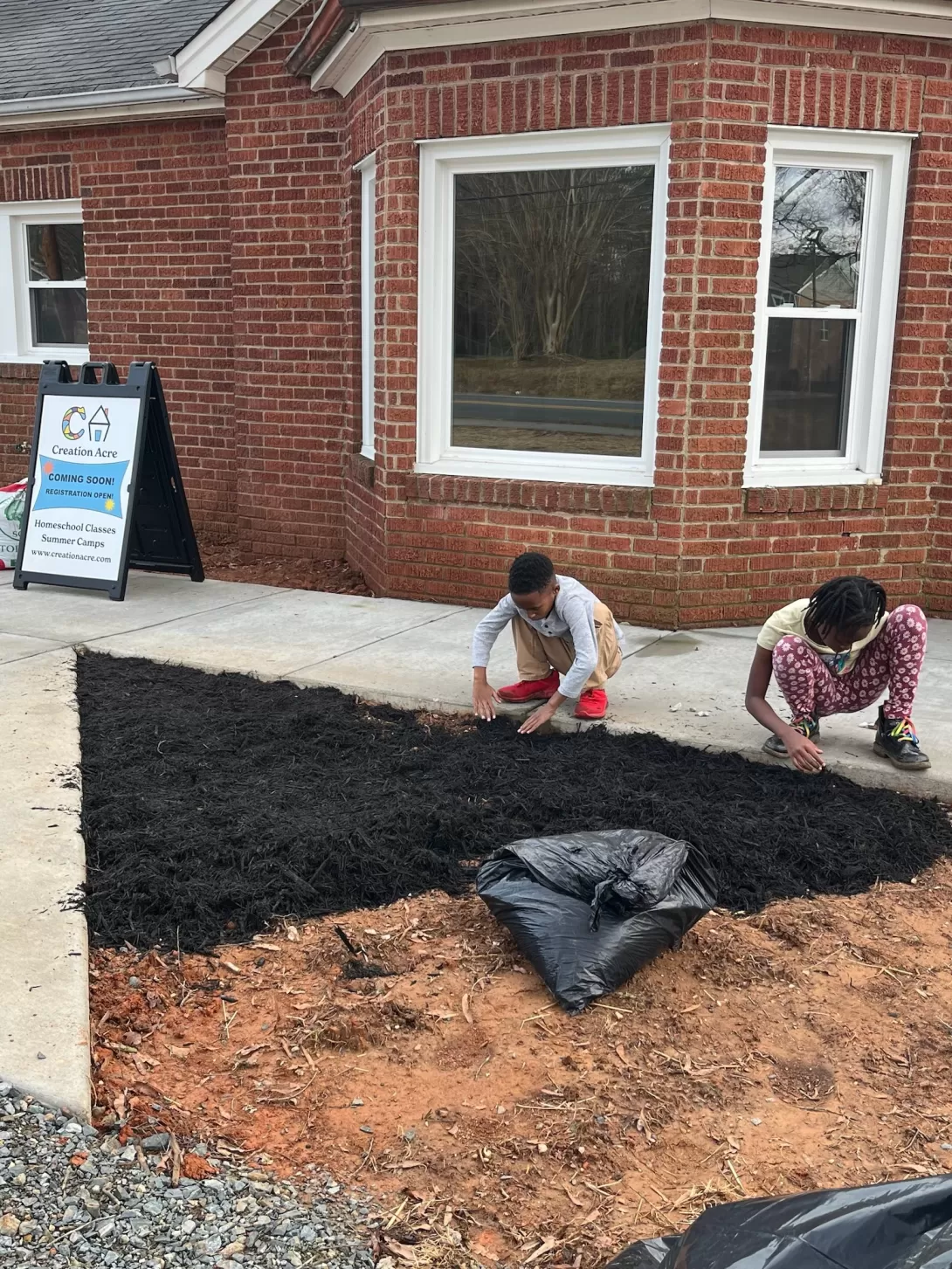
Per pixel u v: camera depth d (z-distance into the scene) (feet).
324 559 29.32
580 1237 7.73
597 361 22.35
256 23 26.03
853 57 20.53
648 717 17.07
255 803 14.11
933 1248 5.37
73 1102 8.54
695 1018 10.32
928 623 22.99
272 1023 10.11
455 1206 7.98
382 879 12.47
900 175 21.53
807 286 21.90
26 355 34.32
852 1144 8.77
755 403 21.75
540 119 21.25
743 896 12.33
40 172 31.81
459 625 22.30
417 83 22.12
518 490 22.81
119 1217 7.62
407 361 23.50
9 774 14.70
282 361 28.63
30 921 11.10
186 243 30.30
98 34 35.58
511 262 22.70
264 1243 7.50
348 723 17.01
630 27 20.16
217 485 31.50
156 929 11.38
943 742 16.08
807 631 14.56
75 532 25.11
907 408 22.44
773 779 15.15
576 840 11.58
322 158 26.99
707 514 21.63
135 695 18.26
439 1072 9.48
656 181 20.93
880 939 11.75
